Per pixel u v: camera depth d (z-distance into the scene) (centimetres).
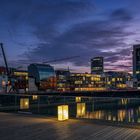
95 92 9994
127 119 1402
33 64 13425
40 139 976
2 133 1089
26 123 1360
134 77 17250
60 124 1327
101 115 1558
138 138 999
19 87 9400
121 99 1569
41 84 12925
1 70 9069
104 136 1035
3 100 2325
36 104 2178
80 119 1490
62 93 8456
